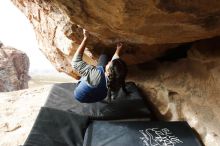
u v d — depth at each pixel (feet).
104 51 13.23
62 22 12.48
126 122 9.87
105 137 8.55
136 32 8.08
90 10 7.27
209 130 9.03
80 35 12.25
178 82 11.73
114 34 9.22
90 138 8.50
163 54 13.47
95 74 11.07
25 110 15.96
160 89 13.03
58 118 9.82
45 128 9.02
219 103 9.11
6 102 17.60
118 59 11.91
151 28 7.61
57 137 8.58
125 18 6.88
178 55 13.11
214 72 9.70
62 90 14.14
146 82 14.35
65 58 19.33
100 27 8.45
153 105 13.46
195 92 10.55
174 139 8.49
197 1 6.14
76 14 7.63
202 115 9.66
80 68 11.32
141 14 6.64
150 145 8.09
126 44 12.12
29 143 8.00
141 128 9.28
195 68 11.07
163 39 8.81
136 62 14.93
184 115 10.84
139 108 11.56
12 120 14.70
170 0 6.09
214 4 6.26
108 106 11.81
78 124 9.57
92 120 10.40
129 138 8.49
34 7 17.12
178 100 11.51
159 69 13.89
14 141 12.37
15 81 54.90
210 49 10.36
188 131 9.08
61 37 15.46
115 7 6.54
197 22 7.04
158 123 9.75
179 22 7.07
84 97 11.32
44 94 18.45
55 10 12.17
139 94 13.33
